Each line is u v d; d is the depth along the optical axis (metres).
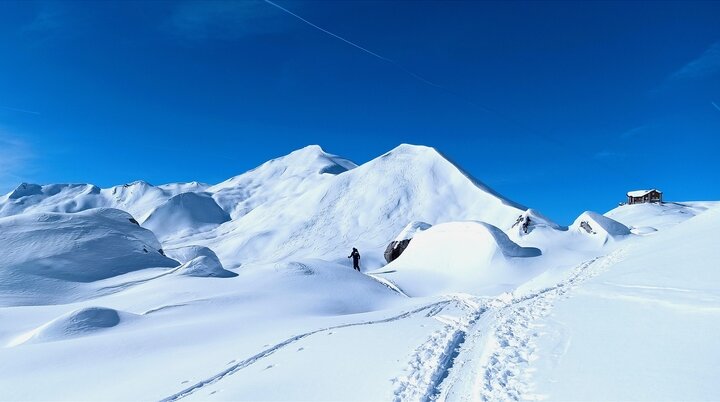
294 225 136.00
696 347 8.29
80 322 21.52
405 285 43.22
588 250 51.69
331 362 12.08
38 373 14.98
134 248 53.69
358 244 115.19
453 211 126.94
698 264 15.69
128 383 13.09
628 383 7.39
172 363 15.09
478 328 14.39
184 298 29.67
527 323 13.41
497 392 8.16
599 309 13.10
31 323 25.06
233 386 11.09
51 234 51.66
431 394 8.62
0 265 43.72
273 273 36.91
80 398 12.30
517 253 48.75
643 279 15.91
